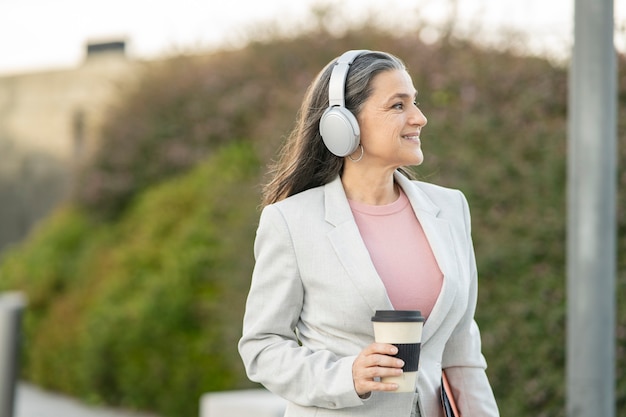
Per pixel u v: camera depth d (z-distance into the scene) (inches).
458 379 123.7
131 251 379.6
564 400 242.5
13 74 609.6
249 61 413.1
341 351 115.3
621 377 241.6
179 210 378.6
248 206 332.5
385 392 114.1
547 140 262.1
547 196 257.0
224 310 325.7
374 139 117.8
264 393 256.5
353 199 122.0
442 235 120.3
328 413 114.5
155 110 433.7
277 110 363.9
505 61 294.4
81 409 368.8
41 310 436.8
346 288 114.7
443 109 290.0
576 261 185.6
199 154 411.8
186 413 337.1
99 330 366.9
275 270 118.3
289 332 118.8
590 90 184.2
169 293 347.3
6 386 268.2
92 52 589.6
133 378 353.7
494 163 267.7
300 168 123.7
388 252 118.4
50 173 592.7
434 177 274.2
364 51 121.6
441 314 115.6
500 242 257.3
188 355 337.7
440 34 325.7
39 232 481.7
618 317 243.3
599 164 184.2
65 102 589.0
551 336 245.6
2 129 614.2
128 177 436.8
